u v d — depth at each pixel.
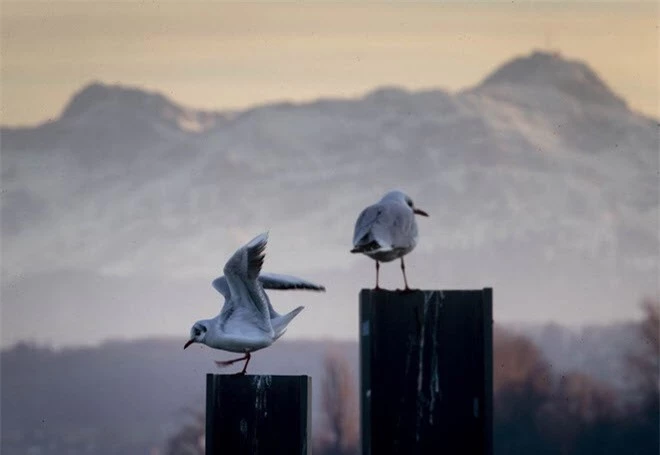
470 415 13.80
